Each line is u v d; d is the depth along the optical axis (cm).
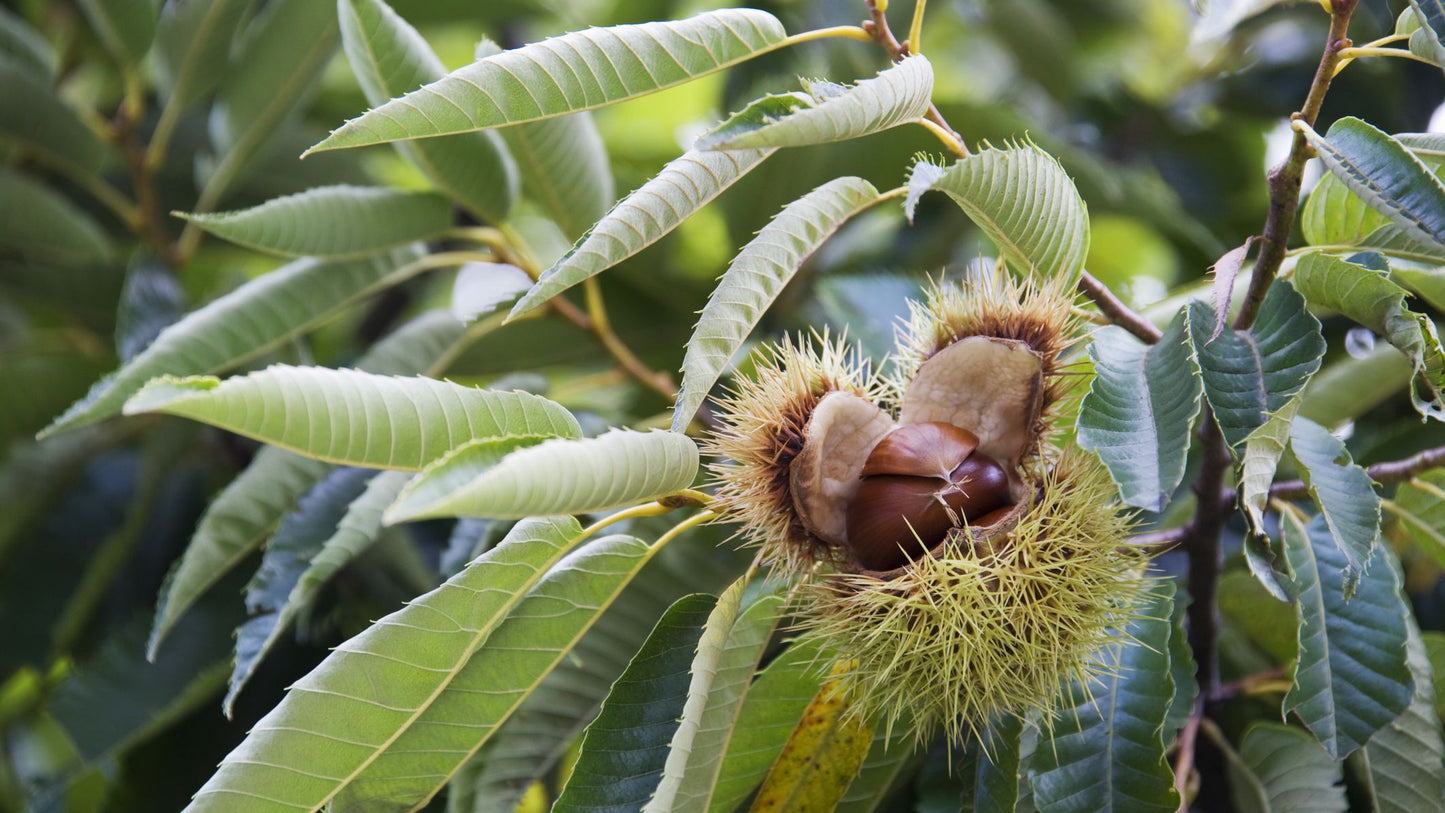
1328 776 73
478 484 60
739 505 69
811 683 70
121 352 83
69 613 84
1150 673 69
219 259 97
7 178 86
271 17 84
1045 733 69
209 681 79
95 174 88
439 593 65
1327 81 65
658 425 82
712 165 65
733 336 65
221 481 89
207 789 65
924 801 71
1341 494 65
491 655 67
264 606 73
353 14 73
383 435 63
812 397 70
